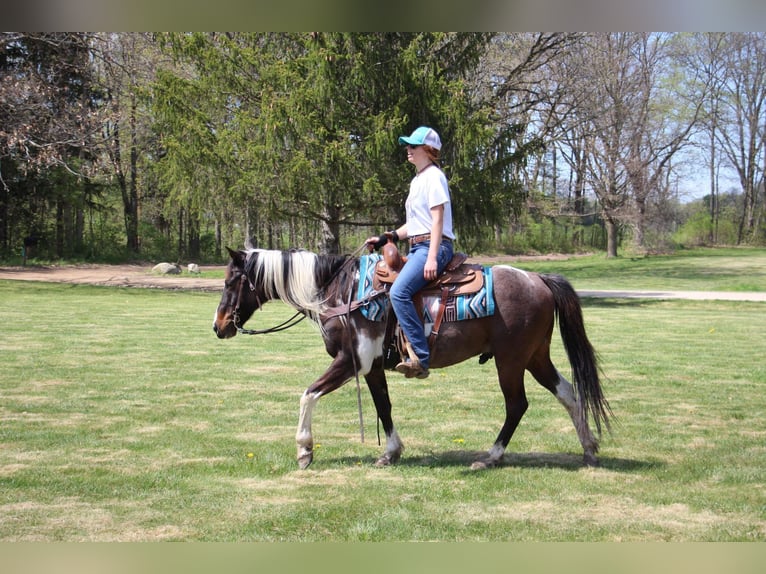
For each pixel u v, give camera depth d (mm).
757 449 6113
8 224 36812
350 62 19250
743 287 27469
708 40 52469
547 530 4309
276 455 5855
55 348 11477
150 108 21703
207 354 11180
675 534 4262
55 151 22578
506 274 5461
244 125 19891
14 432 6512
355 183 19875
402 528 4328
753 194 62750
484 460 5625
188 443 6230
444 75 20078
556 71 27875
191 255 44750
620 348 12344
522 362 5434
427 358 5297
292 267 5629
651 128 44531
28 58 24625
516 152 20969
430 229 5312
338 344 5504
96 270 34594
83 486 5047
